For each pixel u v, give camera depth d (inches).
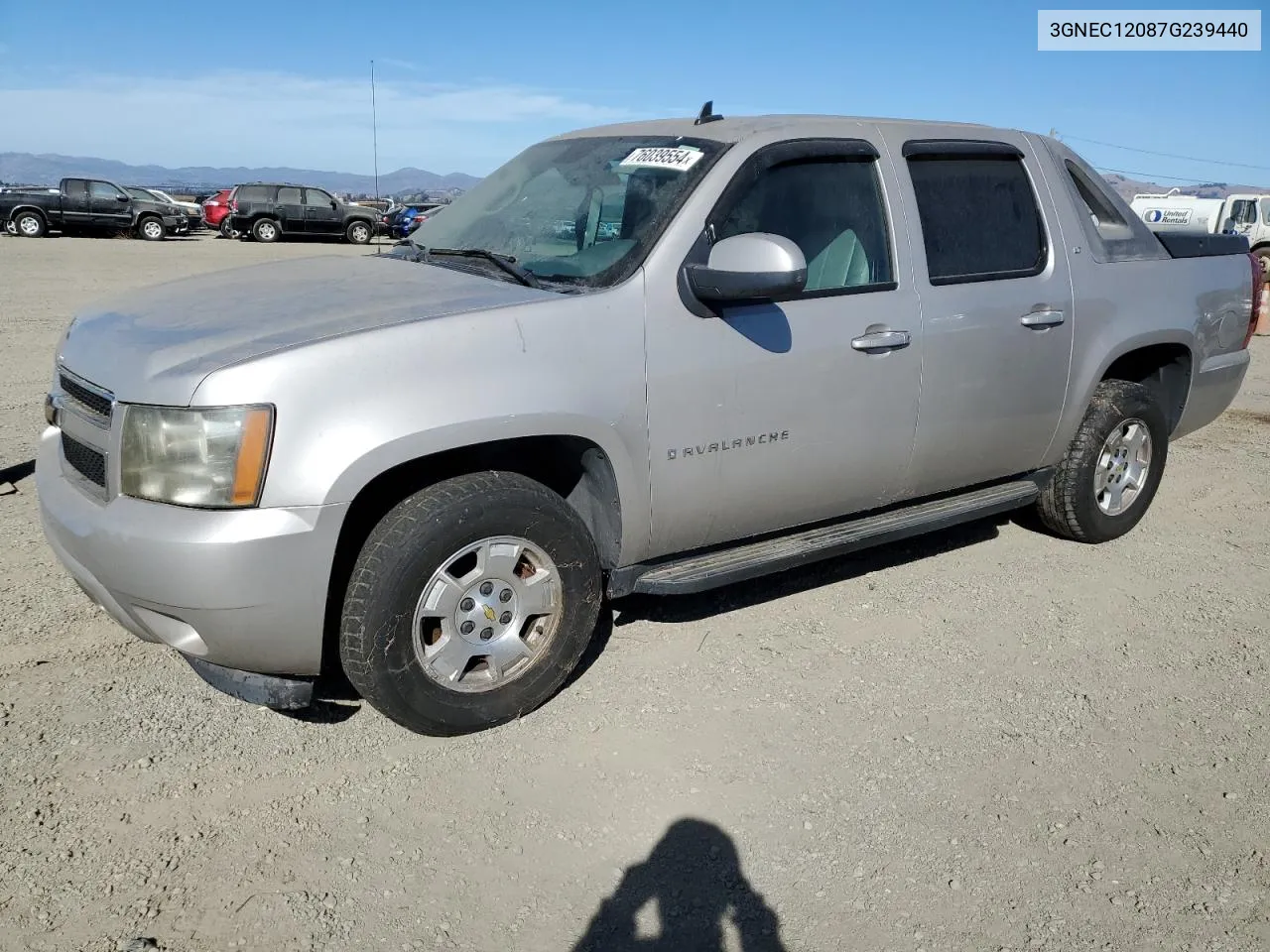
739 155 145.9
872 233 158.1
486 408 121.6
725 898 106.2
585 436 129.8
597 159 160.6
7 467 232.7
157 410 113.6
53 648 150.3
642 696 143.5
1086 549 204.8
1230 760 133.4
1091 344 185.3
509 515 126.5
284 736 131.5
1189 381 209.5
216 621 113.7
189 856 109.0
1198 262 207.2
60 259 845.8
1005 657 158.9
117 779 120.8
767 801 121.6
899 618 171.0
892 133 163.9
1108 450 198.4
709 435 140.3
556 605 134.8
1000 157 176.1
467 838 113.8
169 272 740.0
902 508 174.7
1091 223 188.5
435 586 124.3
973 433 171.6
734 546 155.4
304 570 114.1
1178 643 165.8
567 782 124.0
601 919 102.8
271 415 111.9
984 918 104.6
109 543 114.7
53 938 96.9
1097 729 139.6
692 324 137.1
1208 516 227.9
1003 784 126.5
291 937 98.6
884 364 155.2
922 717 140.9
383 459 116.1
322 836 113.0
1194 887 110.1
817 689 147.1
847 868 111.0
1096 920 104.9
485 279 140.5
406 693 124.3
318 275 149.3
